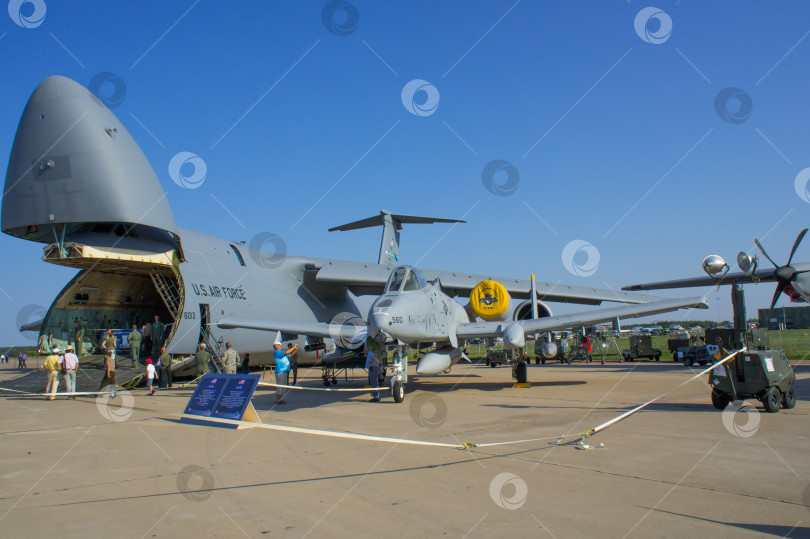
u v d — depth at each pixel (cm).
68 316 1611
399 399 1060
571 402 994
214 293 1591
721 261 830
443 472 489
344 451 595
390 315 988
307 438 682
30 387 1312
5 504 416
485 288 1394
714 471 475
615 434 654
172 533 346
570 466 502
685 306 1134
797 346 3059
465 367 2506
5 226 1253
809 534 325
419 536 331
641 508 378
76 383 1336
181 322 1462
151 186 1338
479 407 948
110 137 1262
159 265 1451
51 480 489
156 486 461
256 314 1762
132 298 1777
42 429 791
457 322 1316
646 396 1061
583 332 2736
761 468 483
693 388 1204
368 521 361
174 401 1152
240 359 1739
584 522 351
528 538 324
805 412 804
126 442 674
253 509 392
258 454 587
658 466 495
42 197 1225
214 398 838
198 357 1448
